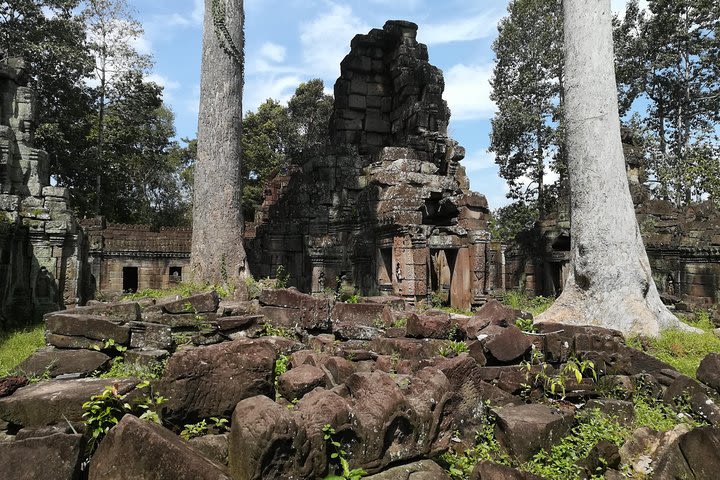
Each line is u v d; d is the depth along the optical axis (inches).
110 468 127.0
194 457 123.5
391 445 155.9
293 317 296.5
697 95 1180.5
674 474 174.6
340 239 721.0
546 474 181.5
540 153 1176.2
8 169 510.0
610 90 409.1
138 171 1406.3
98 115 1147.3
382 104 808.9
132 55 1106.1
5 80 540.4
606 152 402.6
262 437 127.3
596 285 394.3
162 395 157.5
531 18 1168.8
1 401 155.3
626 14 1181.7
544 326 279.7
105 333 231.3
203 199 495.5
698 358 322.7
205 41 511.8
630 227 398.0
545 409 213.6
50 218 508.7
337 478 139.9
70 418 153.6
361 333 290.7
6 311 462.0
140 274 903.7
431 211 705.6
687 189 897.5
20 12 930.7
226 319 271.1
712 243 656.4
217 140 498.6
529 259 816.3
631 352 270.4
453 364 196.7
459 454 189.3
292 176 840.3
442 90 766.5
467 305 634.8
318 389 161.2
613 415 225.6
